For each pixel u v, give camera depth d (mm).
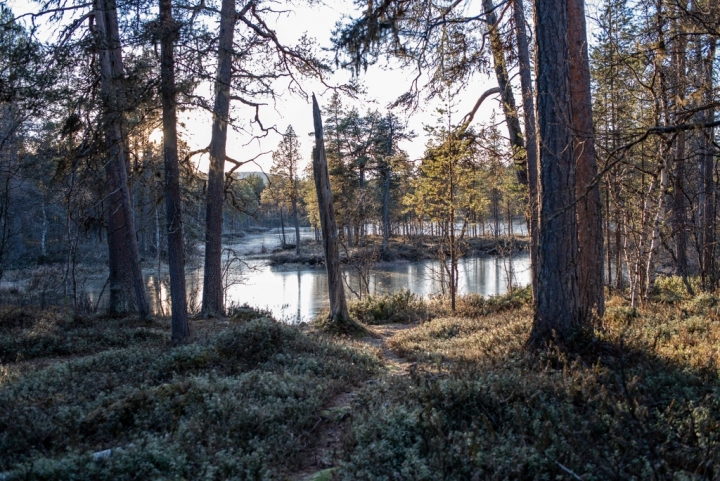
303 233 78750
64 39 12133
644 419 4379
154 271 35062
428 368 8273
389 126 37375
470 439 4316
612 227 19797
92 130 11844
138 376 7195
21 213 28359
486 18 12344
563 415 4488
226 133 16312
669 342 7422
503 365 6727
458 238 20422
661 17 9070
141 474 3947
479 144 14914
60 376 7094
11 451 4438
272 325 9625
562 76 7445
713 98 8672
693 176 14828
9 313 13703
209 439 4641
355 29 9219
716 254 16078
